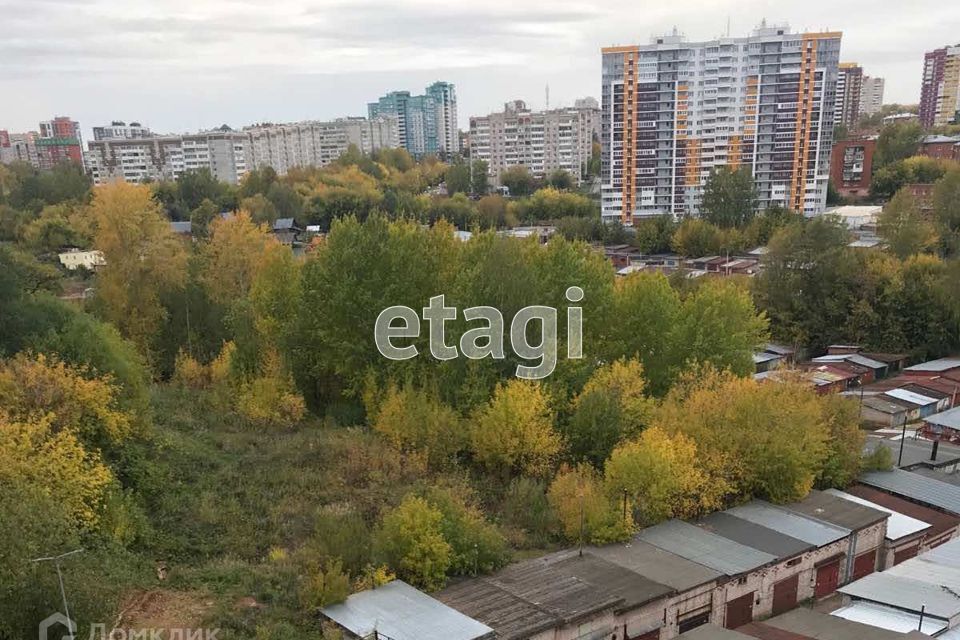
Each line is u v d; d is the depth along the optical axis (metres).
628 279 39.47
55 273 41.47
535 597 18.70
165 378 41.91
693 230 86.00
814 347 61.28
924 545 26.58
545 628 17.19
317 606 17.42
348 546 19.48
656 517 24.48
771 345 59.59
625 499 23.89
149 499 22.02
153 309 41.97
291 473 25.27
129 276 41.41
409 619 16.94
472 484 26.88
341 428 31.38
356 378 33.09
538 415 28.19
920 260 59.78
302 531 21.59
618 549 22.34
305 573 18.78
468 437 28.59
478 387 30.28
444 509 20.72
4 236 75.25
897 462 33.31
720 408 27.98
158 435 26.05
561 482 24.81
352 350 33.06
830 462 29.50
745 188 90.62
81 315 28.12
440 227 37.28
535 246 37.91
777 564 22.16
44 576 13.12
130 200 41.16
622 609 18.55
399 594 18.09
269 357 33.97
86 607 13.67
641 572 20.72
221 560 19.66
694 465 25.89
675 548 22.47
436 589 19.09
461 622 16.83
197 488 23.34
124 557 18.22
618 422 28.94
